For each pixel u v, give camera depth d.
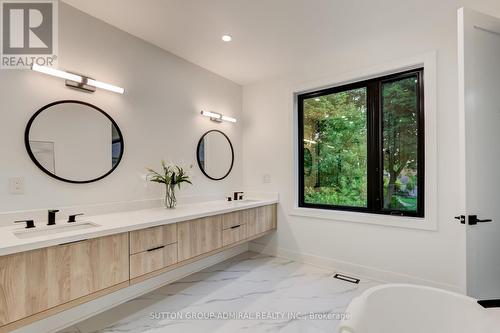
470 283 1.58
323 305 2.15
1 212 1.70
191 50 2.69
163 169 2.66
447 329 1.36
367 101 2.79
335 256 2.89
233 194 3.52
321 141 3.15
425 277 2.35
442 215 2.26
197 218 2.29
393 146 2.64
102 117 2.20
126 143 2.37
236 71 3.21
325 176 3.11
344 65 2.83
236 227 2.72
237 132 3.61
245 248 3.59
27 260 1.35
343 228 2.84
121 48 2.33
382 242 2.59
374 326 1.27
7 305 1.28
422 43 2.35
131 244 1.81
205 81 3.15
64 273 1.48
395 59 2.51
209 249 2.41
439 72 2.26
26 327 1.73
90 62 2.12
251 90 3.61
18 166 1.77
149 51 2.56
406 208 2.56
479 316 1.31
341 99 3.00
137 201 2.44
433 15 2.03
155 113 2.62
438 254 2.28
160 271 1.99
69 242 1.49
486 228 1.63
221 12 2.03
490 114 1.66
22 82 1.80
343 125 2.98
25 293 1.34
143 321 1.94
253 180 3.59
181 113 2.88
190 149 2.98
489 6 1.87
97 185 2.18
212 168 3.24
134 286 2.31
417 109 2.48
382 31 2.27
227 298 2.28
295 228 3.20
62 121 1.98
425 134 2.33
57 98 1.96
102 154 2.20
